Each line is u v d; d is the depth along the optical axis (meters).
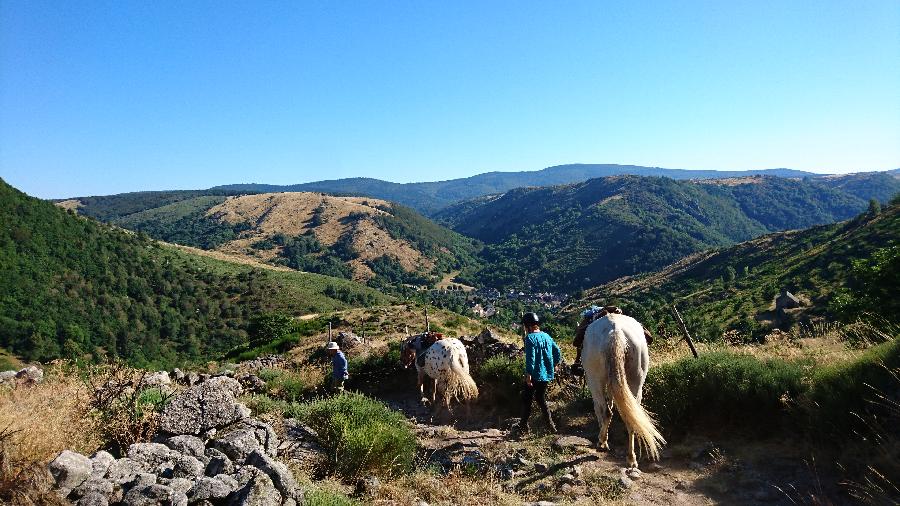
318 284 157.38
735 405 6.50
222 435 5.58
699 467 5.61
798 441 5.67
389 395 12.44
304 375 14.63
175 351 96.00
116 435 5.32
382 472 5.97
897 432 4.76
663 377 7.30
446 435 8.22
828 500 4.46
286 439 6.63
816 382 5.98
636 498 5.04
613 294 132.00
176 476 4.52
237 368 19.92
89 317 90.06
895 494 4.18
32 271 92.06
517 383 9.33
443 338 10.84
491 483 5.64
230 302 124.50
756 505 4.61
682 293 106.00
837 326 9.19
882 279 13.28
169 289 116.44
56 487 3.78
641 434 5.25
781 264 91.69
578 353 7.14
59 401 6.07
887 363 5.30
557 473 5.82
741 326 52.69
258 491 4.01
